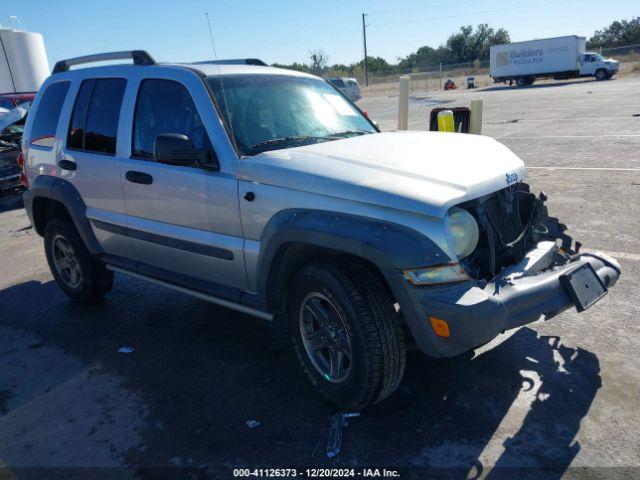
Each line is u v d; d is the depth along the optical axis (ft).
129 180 13.56
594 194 24.52
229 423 10.62
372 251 9.09
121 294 17.85
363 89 169.37
